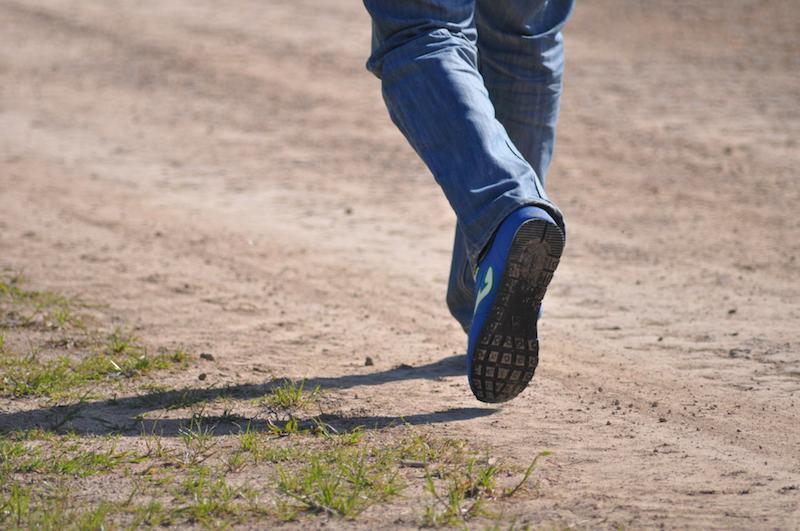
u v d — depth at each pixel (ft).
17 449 44.98
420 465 44.06
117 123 153.69
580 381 57.57
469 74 45.16
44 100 167.73
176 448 46.24
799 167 123.44
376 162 131.75
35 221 100.37
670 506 40.42
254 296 76.54
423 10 45.57
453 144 44.06
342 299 76.38
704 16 217.15
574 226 100.78
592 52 192.95
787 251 90.07
